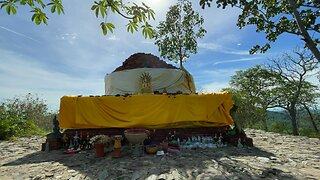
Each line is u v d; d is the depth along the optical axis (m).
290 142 9.88
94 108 9.30
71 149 8.38
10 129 13.00
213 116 9.50
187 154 7.39
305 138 11.14
